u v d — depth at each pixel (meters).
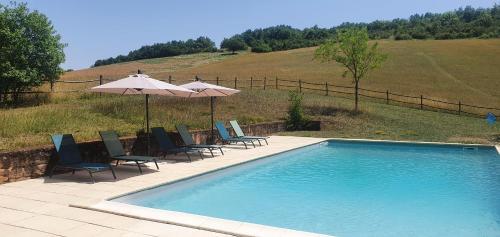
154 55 113.81
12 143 10.16
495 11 122.69
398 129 21.75
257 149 15.34
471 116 27.33
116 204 7.22
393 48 61.19
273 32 126.88
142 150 12.65
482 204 8.61
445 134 20.00
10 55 21.09
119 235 5.66
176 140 14.36
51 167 9.92
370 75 45.19
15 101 21.06
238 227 5.94
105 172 10.45
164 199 8.77
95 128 13.73
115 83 11.24
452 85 40.50
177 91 12.05
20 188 8.45
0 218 6.42
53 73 23.11
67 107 17.84
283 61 62.12
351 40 24.89
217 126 15.97
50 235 5.65
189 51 118.75
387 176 11.52
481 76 44.28
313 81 42.81
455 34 89.00
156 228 5.97
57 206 7.13
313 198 9.04
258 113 23.41
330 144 18.30
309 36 116.50
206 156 13.53
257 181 10.81
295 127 22.62
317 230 6.87
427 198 9.12
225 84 36.97
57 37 23.42
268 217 7.59
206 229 5.91
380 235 6.62
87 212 6.79
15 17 21.84
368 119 23.98
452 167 12.90
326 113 24.84
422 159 14.44
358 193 9.53
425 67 48.78
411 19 143.38
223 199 8.86
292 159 14.48
